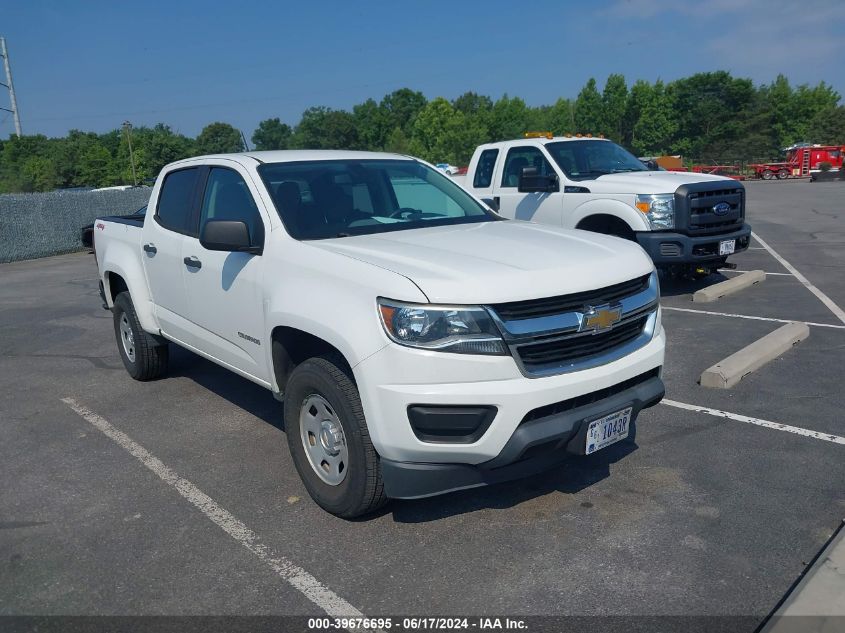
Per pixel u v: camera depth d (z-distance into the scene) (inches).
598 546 143.1
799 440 189.8
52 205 778.2
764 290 387.2
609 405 144.5
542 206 393.4
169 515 164.2
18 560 147.8
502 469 138.3
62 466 194.1
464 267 140.7
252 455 196.1
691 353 271.6
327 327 144.3
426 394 131.3
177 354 303.1
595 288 144.4
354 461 145.3
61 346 334.3
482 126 3400.6
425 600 128.6
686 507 157.0
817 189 1413.6
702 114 3479.3
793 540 142.6
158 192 233.8
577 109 3718.0
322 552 145.7
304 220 175.8
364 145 4886.8
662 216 350.9
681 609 122.9
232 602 130.6
